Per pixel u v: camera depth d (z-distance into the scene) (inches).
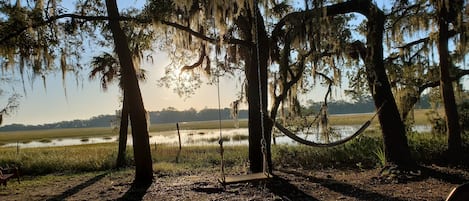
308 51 458.6
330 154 570.3
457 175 409.7
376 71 457.7
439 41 483.5
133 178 504.1
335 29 471.5
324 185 394.0
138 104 464.1
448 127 493.7
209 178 456.8
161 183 442.6
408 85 572.7
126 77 461.7
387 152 456.1
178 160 701.9
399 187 367.9
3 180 446.6
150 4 445.7
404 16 523.5
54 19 424.2
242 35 516.1
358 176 442.0
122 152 674.8
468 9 446.3
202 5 436.8
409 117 626.8
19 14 405.7
